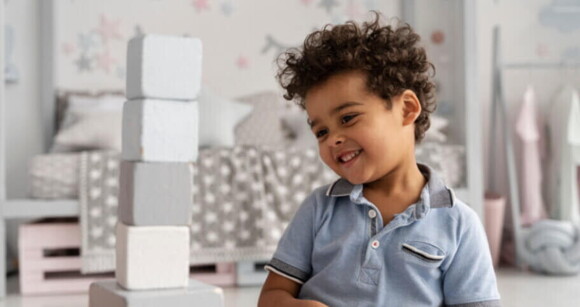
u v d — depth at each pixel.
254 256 3.30
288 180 3.38
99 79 4.02
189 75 1.49
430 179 1.28
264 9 4.19
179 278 1.49
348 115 1.21
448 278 1.25
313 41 1.27
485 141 4.30
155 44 1.47
